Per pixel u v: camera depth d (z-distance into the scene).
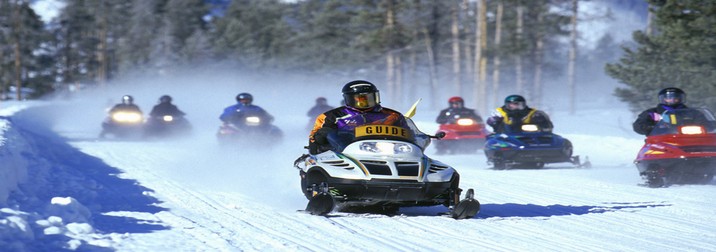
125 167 55.34
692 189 44.16
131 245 23.05
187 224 28.53
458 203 31.22
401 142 32.28
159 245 23.36
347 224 29.50
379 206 34.16
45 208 27.05
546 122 62.66
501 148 60.94
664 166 44.97
